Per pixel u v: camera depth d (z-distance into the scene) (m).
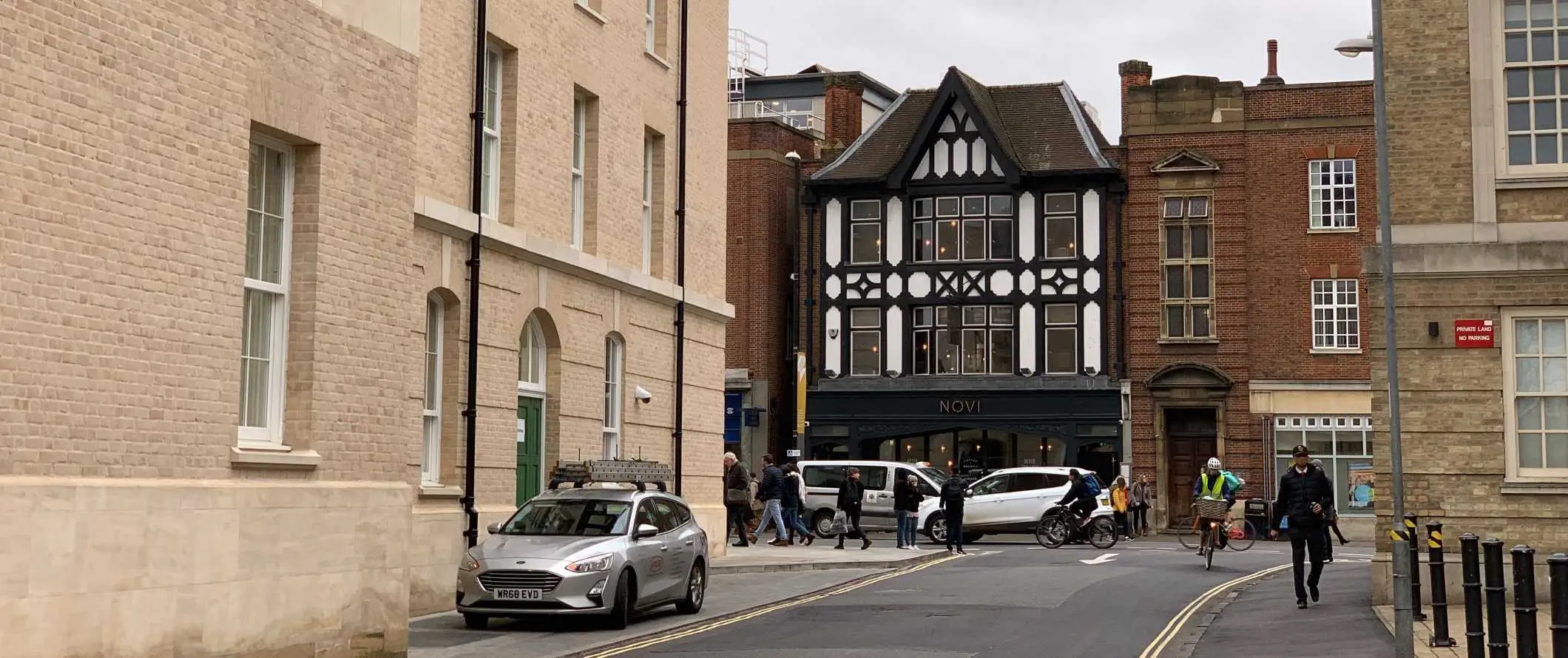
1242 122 43.97
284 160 14.15
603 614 17.42
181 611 12.21
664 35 27.12
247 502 12.99
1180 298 44.22
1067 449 44.78
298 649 13.59
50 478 11.10
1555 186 18.52
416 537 19.12
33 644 10.84
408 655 15.20
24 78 10.93
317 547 13.90
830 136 50.50
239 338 13.05
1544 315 18.50
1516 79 18.77
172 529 12.13
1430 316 18.81
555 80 22.92
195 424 12.52
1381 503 18.95
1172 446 44.56
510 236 21.22
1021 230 45.78
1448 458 18.66
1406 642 13.76
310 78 14.00
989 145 46.00
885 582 23.91
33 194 11.00
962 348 46.19
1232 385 43.53
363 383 14.71
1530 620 10.72
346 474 14.45
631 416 25.41
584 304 23.69
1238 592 22.12
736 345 47.66
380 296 15.00
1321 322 43.28
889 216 46.91
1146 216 44.62
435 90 19.86
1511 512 18.41
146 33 12.07
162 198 12.20
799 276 47.78
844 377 46.88
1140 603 20.47
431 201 19.31
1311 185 43.53
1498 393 18.55
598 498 18.61
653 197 26.95
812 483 38.69
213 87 12.77
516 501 21.58
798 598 21.48
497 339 21.16
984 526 36.41
